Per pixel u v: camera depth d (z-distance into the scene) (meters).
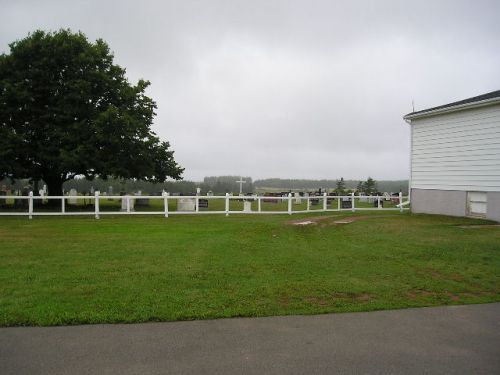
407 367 4.49
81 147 23.23
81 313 5.85
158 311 6.00
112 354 4.68
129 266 8.73
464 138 19.19
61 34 25.59
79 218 19.16
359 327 5.64
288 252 10.70
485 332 5.54
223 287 7.29
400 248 11.27
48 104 25.55
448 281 8.02
